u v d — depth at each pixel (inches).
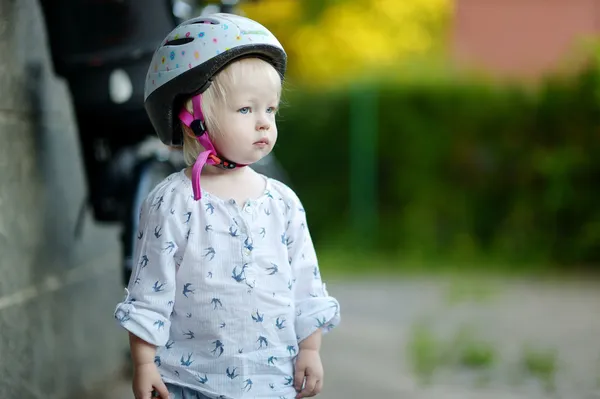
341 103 529.0
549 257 467.8
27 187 173.9
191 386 120.6
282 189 129.1
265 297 121.7
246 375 120.5
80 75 177.6
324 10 764.0
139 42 176.6
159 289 118.7
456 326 298.4
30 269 172.6
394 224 518.3
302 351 127.0
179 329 121.6
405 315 322.7
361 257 498.6
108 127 184.9
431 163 509.7
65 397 188.7
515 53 721.0
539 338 276.2
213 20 123.3
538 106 481.7
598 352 255.0
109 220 194.9
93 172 192.1
